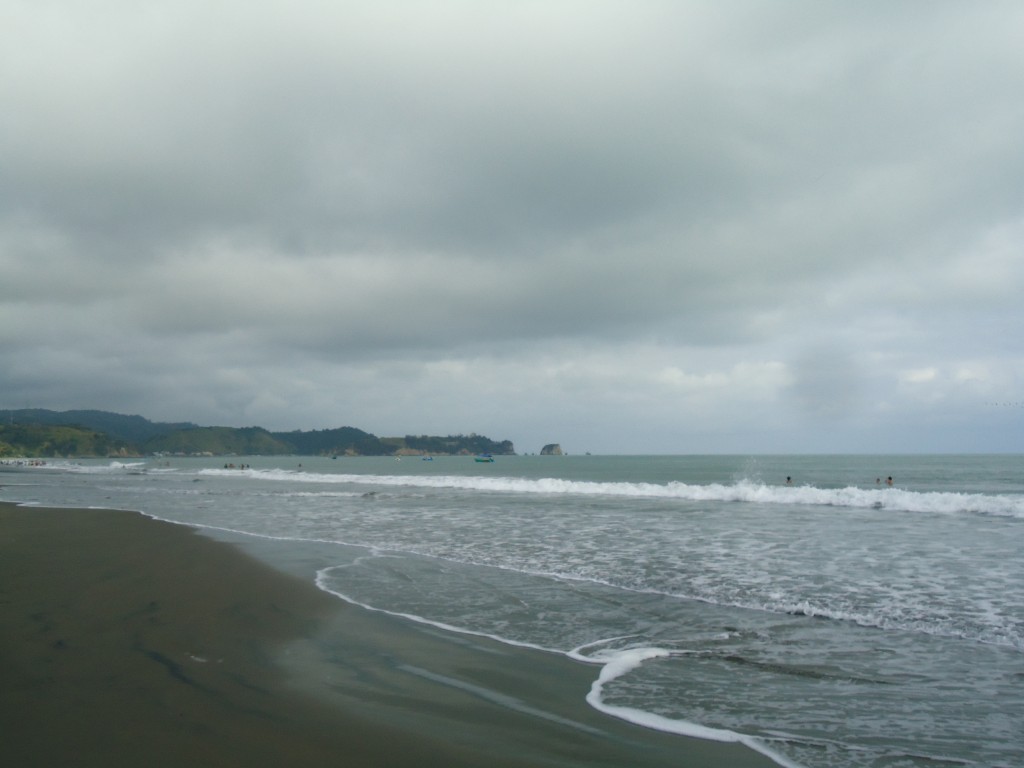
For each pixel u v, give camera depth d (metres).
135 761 4.21
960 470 66.56
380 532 17.22
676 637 7.57
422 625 8.08
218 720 4.98
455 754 4.50
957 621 8.11
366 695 5.65
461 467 116.50
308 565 12.23
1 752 4.30
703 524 18.52
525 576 11.15
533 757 4.48
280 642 7.27
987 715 5.32
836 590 9.84
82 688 5.64
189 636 7.43
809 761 4.52
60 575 11.05
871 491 24.69
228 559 12.81
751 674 6.32
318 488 40.00
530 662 6.66
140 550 13.88
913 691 5.86
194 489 38.84
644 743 4.76
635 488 32.75
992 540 14.90
